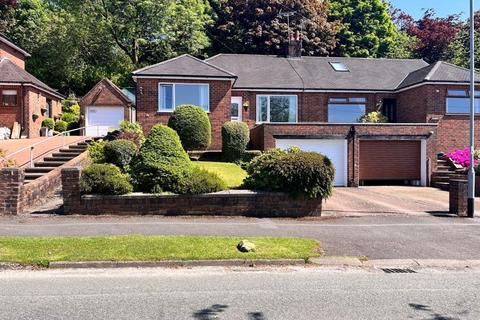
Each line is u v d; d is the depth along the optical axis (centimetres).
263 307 560
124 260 759
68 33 3878
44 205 1302
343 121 2534
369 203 1541
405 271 763
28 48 3906
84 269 743
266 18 4053
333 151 2128
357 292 631
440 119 2333
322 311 548
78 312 535
